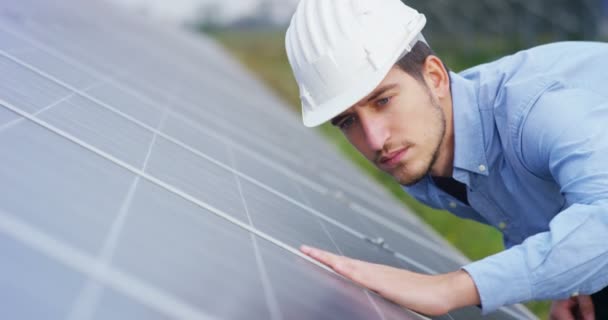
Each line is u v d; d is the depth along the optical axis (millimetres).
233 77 19359
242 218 2664
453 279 2543
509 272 2473
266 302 1727
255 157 5527
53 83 3414
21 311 1079
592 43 3068
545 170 2924
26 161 1861
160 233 1847
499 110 3051
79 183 1925
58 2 11148
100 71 5344
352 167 11102
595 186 2453
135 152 2811
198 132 4949
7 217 1401
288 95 28562
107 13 18250
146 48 13164
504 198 3391
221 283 1687
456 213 4035
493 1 26250
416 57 3141
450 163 3373
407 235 5832
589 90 2729
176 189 2506
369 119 3023
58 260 1331
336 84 3092
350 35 3104
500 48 27297
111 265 1435
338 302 2170
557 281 2467
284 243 2645
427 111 3074
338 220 4473
